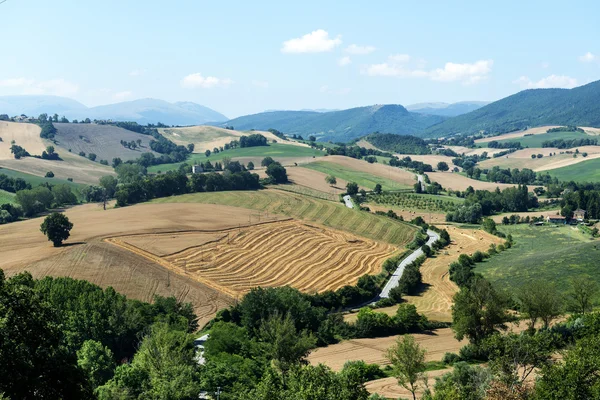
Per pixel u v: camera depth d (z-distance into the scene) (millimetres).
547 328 87875
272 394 52719
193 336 84938
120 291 128125
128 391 60375
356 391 55344
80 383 43156
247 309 107312
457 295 93812
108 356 74688
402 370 65188
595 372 52156
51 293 95000
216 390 65375
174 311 107625
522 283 136750
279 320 82125
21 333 39406
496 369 58406
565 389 50062
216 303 128000
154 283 135875
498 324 94062
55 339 42062
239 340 88938
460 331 89750
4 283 41312
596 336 63656
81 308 91688
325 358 93750
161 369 64562
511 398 52531
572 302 106500
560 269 141500
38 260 143750
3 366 37875
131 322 93562
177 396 59094
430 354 93125
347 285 144625
